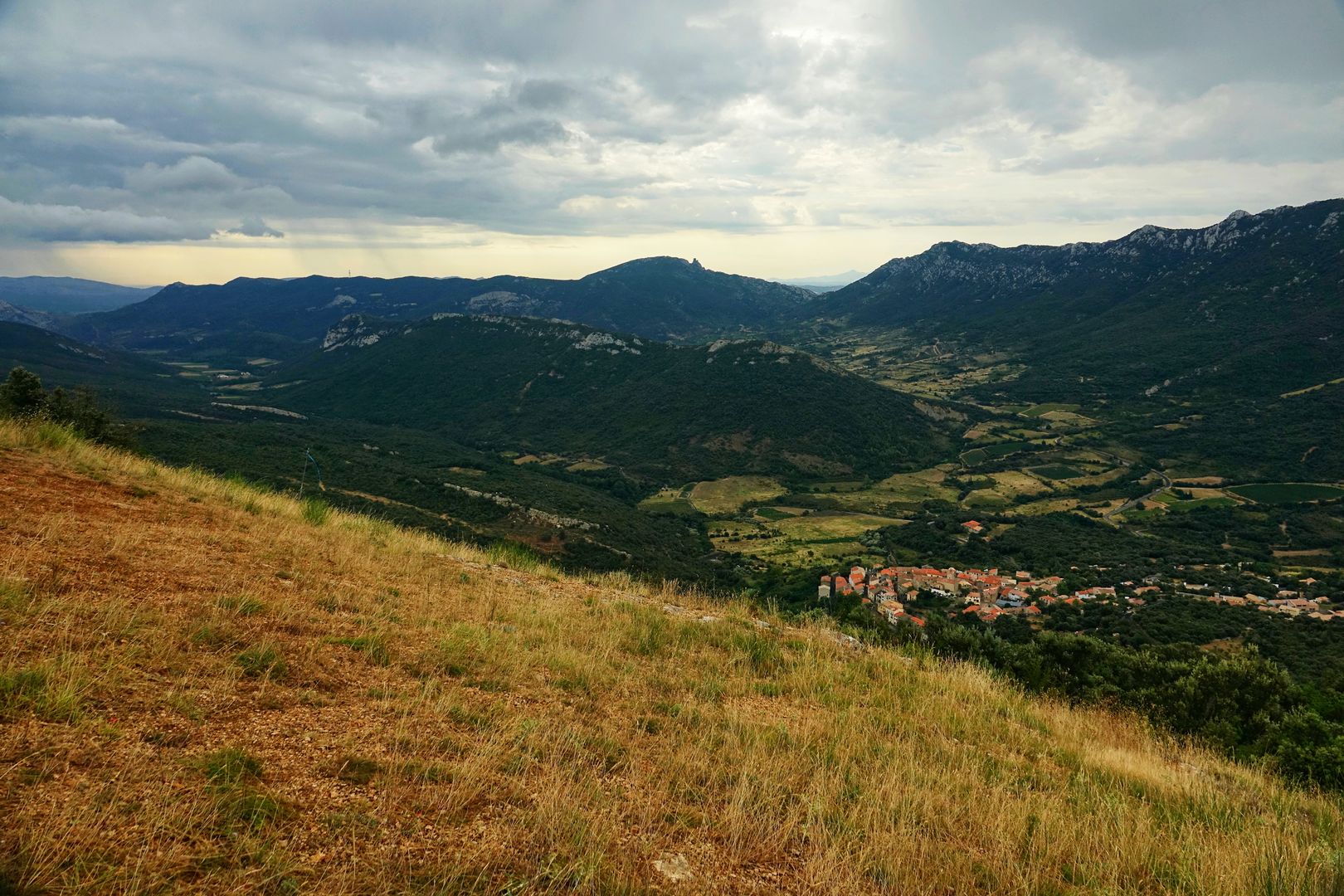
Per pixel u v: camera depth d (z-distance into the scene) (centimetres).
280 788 366
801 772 569
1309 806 825
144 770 344
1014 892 435
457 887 319
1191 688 1545
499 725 520
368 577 895
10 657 416
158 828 304
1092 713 1155
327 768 400
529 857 358
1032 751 806
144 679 441
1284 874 513
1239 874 502
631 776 494
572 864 355
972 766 673
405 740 456
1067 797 650
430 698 542
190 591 631
